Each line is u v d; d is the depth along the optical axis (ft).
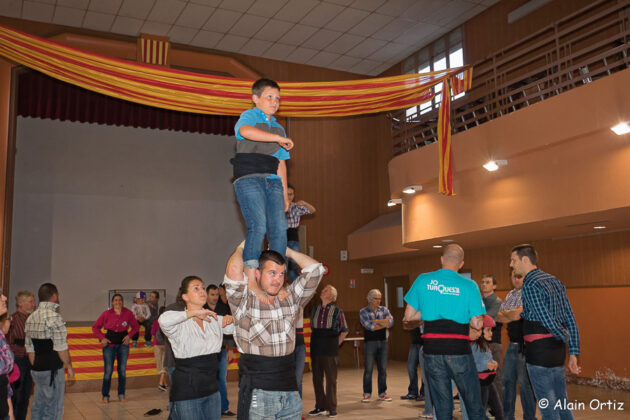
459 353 14.33
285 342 9.62
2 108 37.04
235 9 39.01
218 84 26.58
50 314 16.78
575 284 34.76
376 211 51.83
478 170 31.81
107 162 47.03
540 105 27.30
